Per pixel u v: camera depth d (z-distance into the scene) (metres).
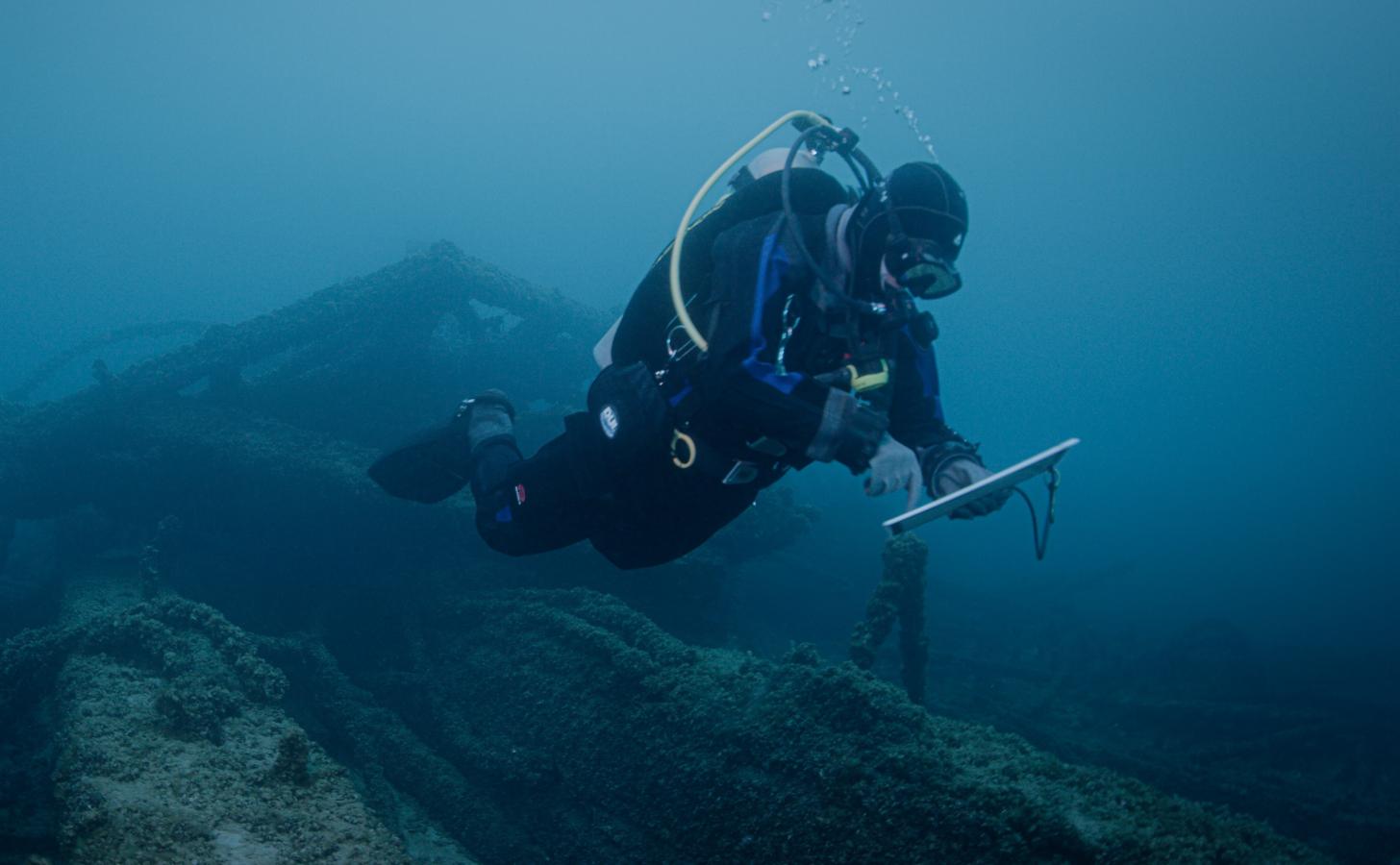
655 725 4.28
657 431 1.84
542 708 4.86
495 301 8.44
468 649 5.69
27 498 6.87
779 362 1.67
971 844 3.00
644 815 4.08
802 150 1.99
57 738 3.67
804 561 11.56
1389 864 6.23
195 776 3.21
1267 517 36.34
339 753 5.14
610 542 2.13
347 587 6.55
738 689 4.20
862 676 3.85
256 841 2.90
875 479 1.62
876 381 1.65
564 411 8.13
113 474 6.86
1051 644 11.97
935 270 1.57
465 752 4.92
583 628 4.98
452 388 8.86
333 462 6.51
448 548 6.54
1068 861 2.79
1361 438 72.56
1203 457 64.50
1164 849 2.70
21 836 3.39
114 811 2.85
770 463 1.84
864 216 1.68
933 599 13.64
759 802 3.63
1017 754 3.38
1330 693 10.04
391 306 7.71
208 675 4.03
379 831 3.18
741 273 1.66
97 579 6.51
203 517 7.00
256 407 7.57
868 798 3.32
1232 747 8.34
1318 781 7.80
